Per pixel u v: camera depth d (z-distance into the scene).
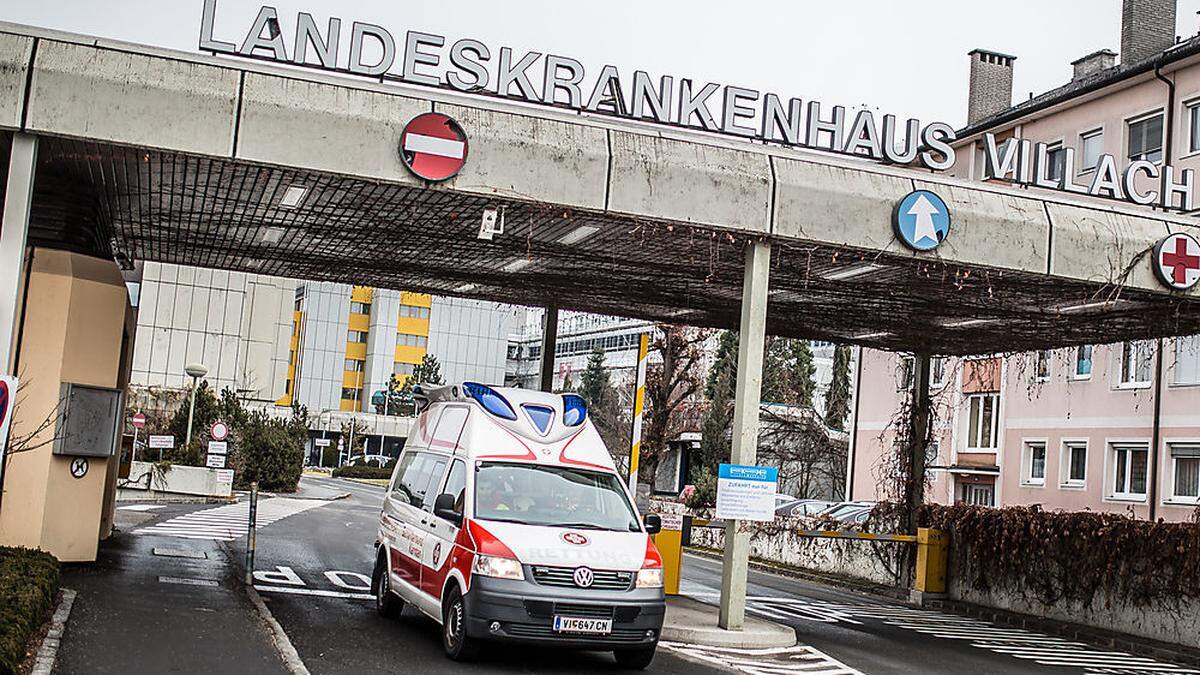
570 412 13.06
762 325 14.70
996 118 38.19
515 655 11.80
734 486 14.57
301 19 13.03
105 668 9.45
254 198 15.41
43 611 10.87
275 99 12.70
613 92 14.24
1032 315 19.83
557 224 15.09
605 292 20.84
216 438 36.72
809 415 53.59
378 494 55.22
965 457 39.94
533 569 10.82
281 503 38.28
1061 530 20.03
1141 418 32.72
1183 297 16.69
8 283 11.98
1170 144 32.34
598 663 11.80
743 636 14.32
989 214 15.61
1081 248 16.06
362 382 116.19
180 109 12.42
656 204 14.04
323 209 15.73
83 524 15.73
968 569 22.27
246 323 68.88
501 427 12.59
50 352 15.09
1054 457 35.94
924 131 15.46
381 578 13.90
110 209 16.81
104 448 15.80
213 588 14.97
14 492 14.81
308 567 18.72
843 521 29.81
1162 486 31.59
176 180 14.60
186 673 9.55
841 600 22.25
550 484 12.11
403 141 13.01
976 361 25.69
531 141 13.53
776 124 14.90
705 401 53.00
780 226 14.58
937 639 17.17
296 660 10.41
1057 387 36.09
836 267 16.61
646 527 12.36
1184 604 17.67
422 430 14.46
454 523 11.61
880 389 44.03
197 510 30.91
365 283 22.20
